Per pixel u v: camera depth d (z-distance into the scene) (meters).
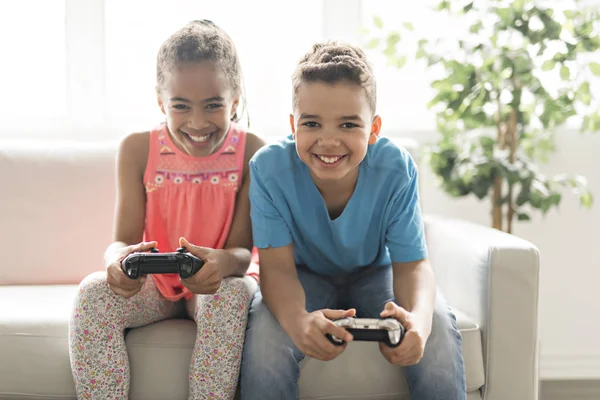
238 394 1.43
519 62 1.87
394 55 2.01
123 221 1.56
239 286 1.38
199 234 1.56
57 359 1.39
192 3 2.19
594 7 2.04
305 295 1.46
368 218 1.46
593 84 2.22
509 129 2.03
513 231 2.29
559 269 2.30
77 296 1.34
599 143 2.27
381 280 1.51
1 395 1.40
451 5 2.07
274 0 2.22
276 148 1.46
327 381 1.37
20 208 1.81
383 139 1.48
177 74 1.44
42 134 2.18
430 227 1.81
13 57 2.19
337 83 1.30
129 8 2.18
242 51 2.22
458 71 1.91
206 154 1.55
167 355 1.38
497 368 1.46
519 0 1.88
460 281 1.59
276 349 1.33
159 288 1.47
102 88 2.19
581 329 2.29
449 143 2.04
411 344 1.23
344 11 2.22
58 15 2.19
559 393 2.21
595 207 2.29
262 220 1.44
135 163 1.58
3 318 1.42
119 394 1.35
